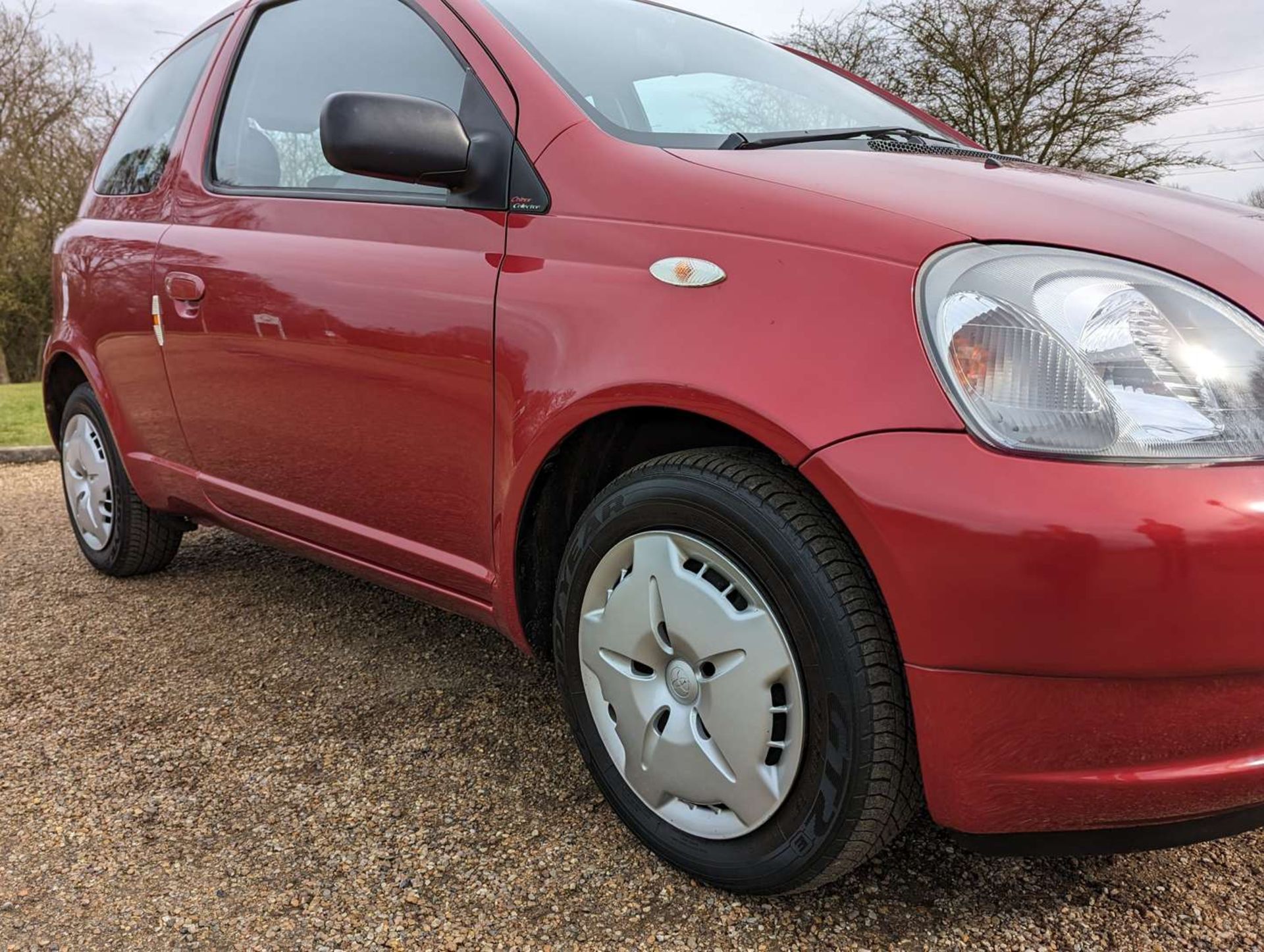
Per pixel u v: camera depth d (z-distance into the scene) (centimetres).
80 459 309
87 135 1959
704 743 144
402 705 216
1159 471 113
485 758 192
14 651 252
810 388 125
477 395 168
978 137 1695
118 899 149
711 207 147
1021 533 112
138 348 257
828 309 128
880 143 191
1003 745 120
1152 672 113
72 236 301
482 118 180
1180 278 127
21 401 963
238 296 217
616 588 154
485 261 170
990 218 135
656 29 225
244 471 233
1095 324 120
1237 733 117
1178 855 158
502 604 173
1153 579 110
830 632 126
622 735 156
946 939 139
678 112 191
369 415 190
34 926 142
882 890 150
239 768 189
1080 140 1652
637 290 146
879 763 126
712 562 140
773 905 146
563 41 196
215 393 232
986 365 118
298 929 142
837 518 129
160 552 304
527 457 156
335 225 202
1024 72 1655
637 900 148
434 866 157
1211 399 117
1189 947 136
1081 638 112
